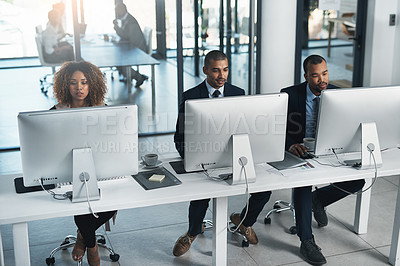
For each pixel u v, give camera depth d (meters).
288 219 4.09
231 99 2.93
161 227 3.99
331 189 3.87
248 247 3.69
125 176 3.15
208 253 3.62
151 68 5.70
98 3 5.37
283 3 5.62
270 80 5.84
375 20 6.03
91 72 3.50
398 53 6.12
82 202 2.82
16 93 5.52
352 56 6.19
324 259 3.47
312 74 3.57
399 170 3.25
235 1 5.69
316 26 5.93
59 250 3.61
